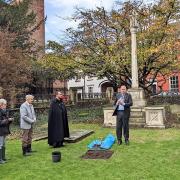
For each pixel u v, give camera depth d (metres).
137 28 19.52
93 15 20.56
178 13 20.33
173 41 19.08
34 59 28.05
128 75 20.70
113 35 20.34
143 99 17.50
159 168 8.29
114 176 7.71
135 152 10.30
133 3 20.41
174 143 11.67
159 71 21.98
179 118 18.56
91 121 19.52
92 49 20.44
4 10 27.69
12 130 16.69
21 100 23.92
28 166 8.96
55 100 11.75
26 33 29.70
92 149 10.95
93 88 53.03
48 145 12.10
